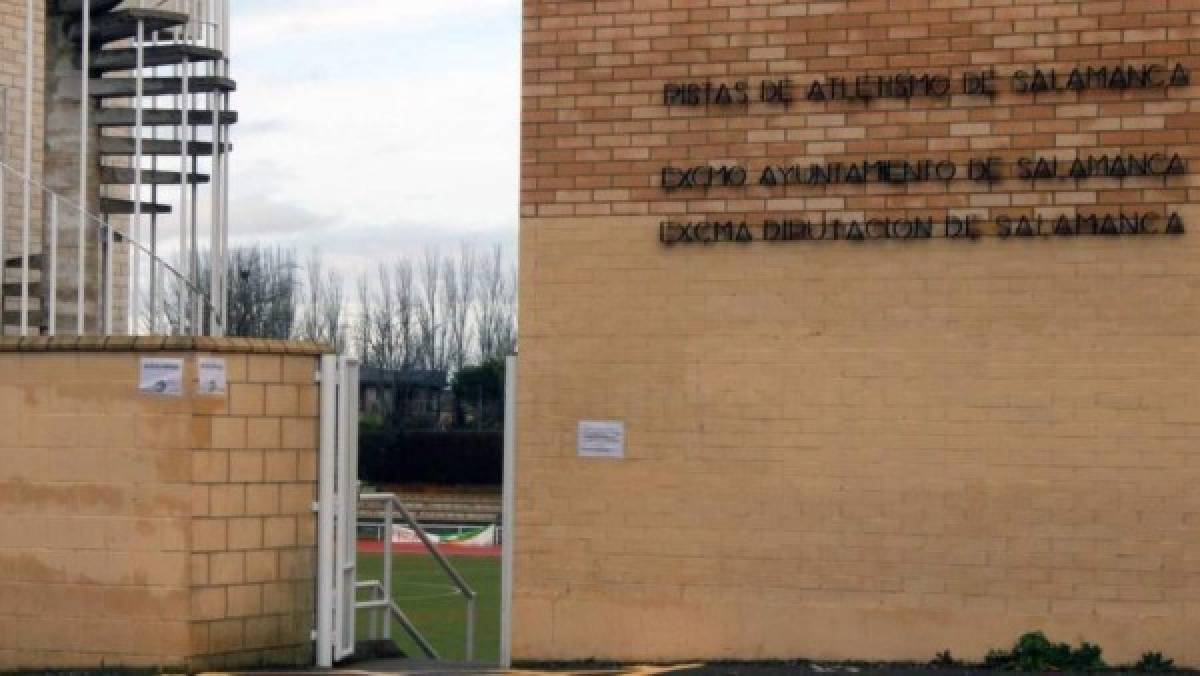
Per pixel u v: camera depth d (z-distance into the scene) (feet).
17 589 42.11
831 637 41.11
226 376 41.70
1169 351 39.65
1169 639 39.47
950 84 41.04
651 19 42.70
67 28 55.47
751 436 41.70
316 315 230.68
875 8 41.55
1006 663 40.04
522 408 42.88
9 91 59.16
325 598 43.16
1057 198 40.32
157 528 41.19
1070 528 40.01
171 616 40.96
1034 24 40.65
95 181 55.36
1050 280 40.29
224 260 53.62
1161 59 39.96
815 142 41.68
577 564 42.52
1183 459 39.52
